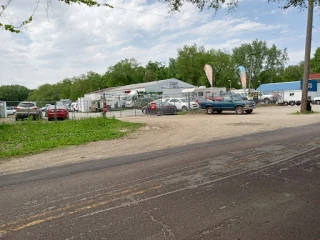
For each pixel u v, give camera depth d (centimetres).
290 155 711
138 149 922
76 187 517
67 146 1041
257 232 327
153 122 1881
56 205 430
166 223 356
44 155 884
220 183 507
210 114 2652
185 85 5609
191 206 408
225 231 331
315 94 4634
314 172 562
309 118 1780
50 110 2300
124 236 327
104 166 680
